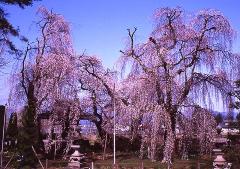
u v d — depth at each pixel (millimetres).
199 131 27766
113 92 32781
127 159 30141
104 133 35156
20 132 26422
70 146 32094
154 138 26781
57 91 31281
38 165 28281
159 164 26609
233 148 28109
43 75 31391
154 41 28453
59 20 33125
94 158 31453
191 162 26891
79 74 33375
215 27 27656
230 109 27859
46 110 32062
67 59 31906
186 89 27406
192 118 27734
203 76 27688
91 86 34344
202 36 27781
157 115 26500
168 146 26141
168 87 27125
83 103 34438
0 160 23625
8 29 29438
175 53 28078
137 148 35344
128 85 29172
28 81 31906
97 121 35219
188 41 27891
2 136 22609
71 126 32688
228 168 24094
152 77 27391
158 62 27750
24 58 32031
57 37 32844
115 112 32656
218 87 27547
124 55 30219
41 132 33438
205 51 27594
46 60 31391
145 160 28812
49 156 32281
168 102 27078
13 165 26094
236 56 27641
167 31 28812
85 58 34531
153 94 27375
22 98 32406
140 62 29016
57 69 31312
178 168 25625
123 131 33906
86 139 38031
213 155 28281
